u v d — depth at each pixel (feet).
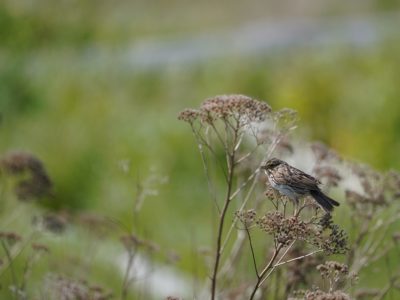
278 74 101.65
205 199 68.95
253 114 26.66
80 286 31.73
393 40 106.73
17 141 73.61
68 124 77.30
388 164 75.46
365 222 32.78
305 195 26.66
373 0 154.92
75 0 100.78
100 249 47.62
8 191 44.39
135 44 130.82
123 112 85.40
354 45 117.50
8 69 83.56
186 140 75.46
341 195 52.06
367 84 85.15
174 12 147.95
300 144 42.32
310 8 154.92
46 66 91.66
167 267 54.34
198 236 62.49
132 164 71.77
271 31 141.38
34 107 82.74
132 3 144.46
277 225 23.97
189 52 127.44
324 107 85.25
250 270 39.99
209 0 155.02
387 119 79.30
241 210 25.89
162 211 65.77
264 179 34.91
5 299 39.91
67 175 68.44
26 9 93.50
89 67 100.01
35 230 37.22
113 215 65.82
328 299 23.30
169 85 103.91
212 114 27.27
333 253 24.09
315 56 105.29
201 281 52.37
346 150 79.71
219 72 107.04
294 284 31.37
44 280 33.47
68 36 98.37
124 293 33.71
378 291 33.12
